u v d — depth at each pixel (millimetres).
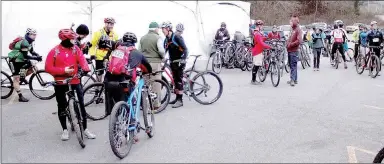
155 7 12508
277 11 38844
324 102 8359
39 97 8586
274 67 10203
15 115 7262
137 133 5742
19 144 5633
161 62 7402
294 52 10281
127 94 5523
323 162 4859
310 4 42719
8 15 10258
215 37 13703
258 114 7262
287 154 5129
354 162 4879
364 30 12914
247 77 11828
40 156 5133
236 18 15250
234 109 7645
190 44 13680
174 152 5199
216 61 12453
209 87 7988
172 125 6508
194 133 6055
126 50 5512
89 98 6961
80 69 5590
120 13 11656
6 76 8547
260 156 5043
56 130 6332
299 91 9602
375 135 6059
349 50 16812
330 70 13836
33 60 8961
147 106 5801
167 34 7586
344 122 6777
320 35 13461
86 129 5828
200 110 7566
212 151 5230
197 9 13828
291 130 6242
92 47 7809
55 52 5383
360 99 8734
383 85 10609
